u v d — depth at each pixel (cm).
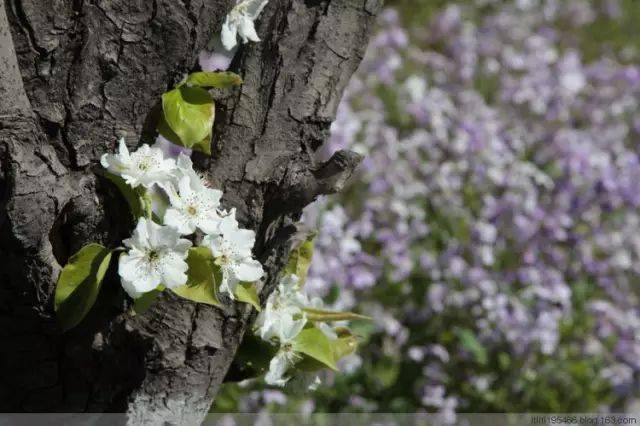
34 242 209
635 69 791
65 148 215
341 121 575
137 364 229
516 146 637
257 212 233
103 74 214
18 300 221
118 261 224
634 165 654
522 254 575
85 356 230
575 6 977
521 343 514
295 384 265
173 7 213
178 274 207
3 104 198
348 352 275
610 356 550
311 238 264
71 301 213
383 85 718
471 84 743
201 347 230
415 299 551
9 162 200
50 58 210
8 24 201
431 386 505
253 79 235
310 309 262
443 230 583
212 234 214
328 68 241
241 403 451
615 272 609
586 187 619
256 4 230
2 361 237
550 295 537
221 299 231
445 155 629
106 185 220
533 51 803
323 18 240
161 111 225
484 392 509
